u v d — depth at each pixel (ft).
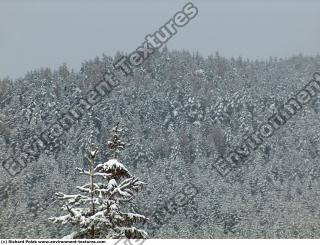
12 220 330.95
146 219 52.75
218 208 404.36
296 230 408.05
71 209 50.78
